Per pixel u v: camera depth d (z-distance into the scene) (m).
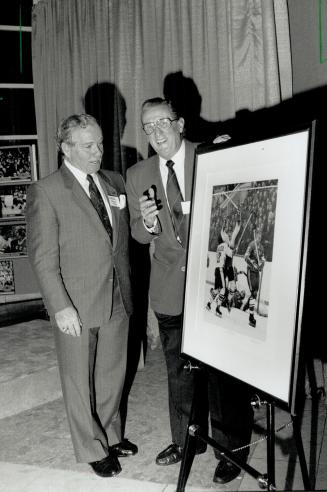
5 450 2.62
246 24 3.22
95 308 2.22
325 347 2.96
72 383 2.24
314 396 2.93
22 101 5.43
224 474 2.19
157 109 2.07
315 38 2.94
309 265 1.35
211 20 3.46
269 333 1.44
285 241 1.40
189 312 1.80
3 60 5.34
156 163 2.26
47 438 2.73
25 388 3.08
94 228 2.21
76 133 2.10
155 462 2.42
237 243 1.58
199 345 1.73
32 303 5.38
